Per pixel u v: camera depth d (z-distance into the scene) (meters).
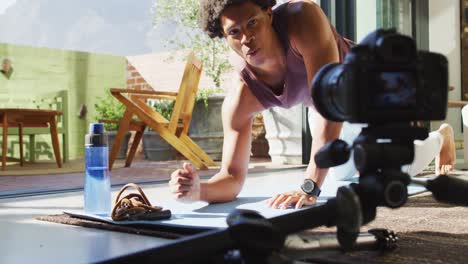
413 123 0.79
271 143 4.55
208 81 6.15
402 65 0.72
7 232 1.44
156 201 2.02
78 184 3.02
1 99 5.95
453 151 2.69
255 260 0.69
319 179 1.67
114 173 3.79
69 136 6.57
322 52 1.60
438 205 1.76
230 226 0.71
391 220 1.47
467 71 5.30
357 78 0.71
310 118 2.13
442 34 5.25
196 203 1.86
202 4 1.55
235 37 1.51
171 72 6.64
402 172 0.78
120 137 4.14
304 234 0.83
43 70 6.33
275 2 1.54
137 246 1.23
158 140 5.49
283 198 1.67
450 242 1.18
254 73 1.72
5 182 3.17
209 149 5.02
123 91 4.07
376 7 4.49
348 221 0.82
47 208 1.95
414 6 5.01
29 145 6.03
